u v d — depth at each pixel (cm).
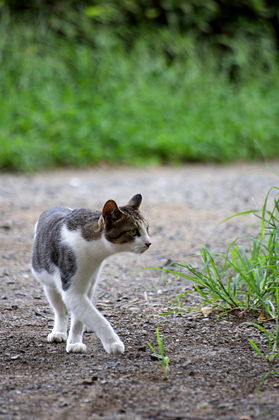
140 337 532
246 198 1162
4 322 572
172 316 585
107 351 489
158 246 853
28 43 1661
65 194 1180
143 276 728
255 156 1719
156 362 473
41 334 548
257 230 908
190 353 491
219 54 1952
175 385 428
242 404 396
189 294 653
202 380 436
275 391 416
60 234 511
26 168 1427
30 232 916
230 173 1489
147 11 1886
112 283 701
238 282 615
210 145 1677
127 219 507
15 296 654
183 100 1756
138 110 1686
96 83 1705
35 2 1745
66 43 1730
